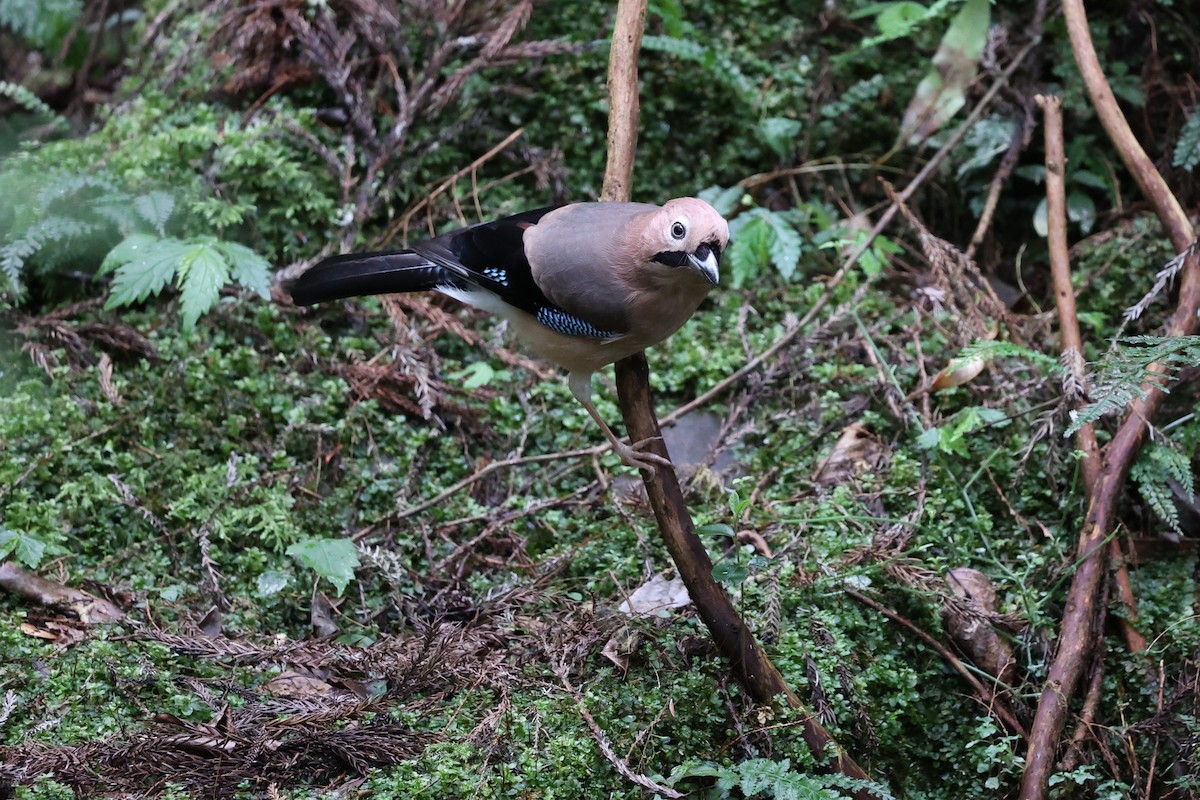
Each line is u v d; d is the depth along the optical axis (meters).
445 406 10.66
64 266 11.48
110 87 14.52
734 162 12.57
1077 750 8.25
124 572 9.20
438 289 8.89
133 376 10.63
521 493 10.28
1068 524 9.54
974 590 9.07
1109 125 10.52
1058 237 10.72
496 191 12.32
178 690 7.98
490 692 7.99
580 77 12.73
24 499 9.45
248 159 11.62
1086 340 11.06
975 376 10.36
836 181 12.65
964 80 11.81
